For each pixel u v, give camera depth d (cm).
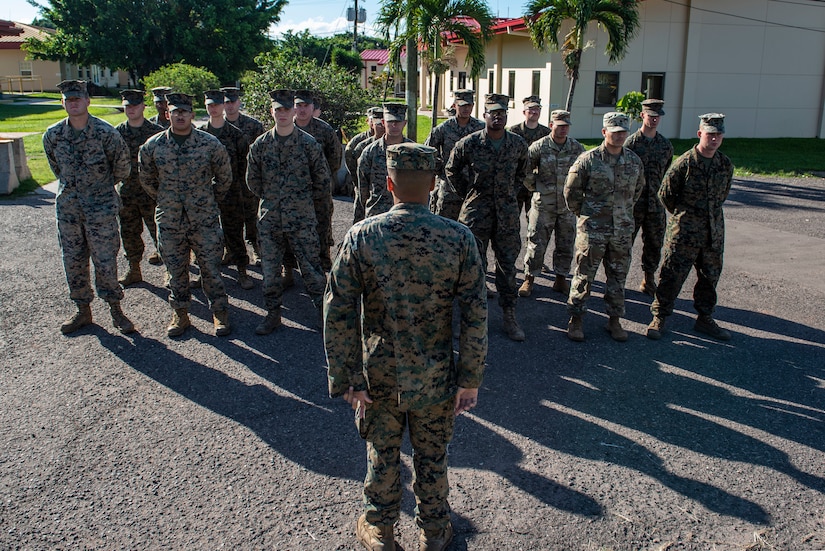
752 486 362
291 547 313
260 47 4203
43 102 3569
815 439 410
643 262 675
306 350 535
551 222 664
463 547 314
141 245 688
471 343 280
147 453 388
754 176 1481
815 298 670
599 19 1612
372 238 271
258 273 739
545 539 320
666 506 345
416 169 270
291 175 547
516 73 2306
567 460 385
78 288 557
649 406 449
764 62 2198
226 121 680
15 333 557
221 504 343
